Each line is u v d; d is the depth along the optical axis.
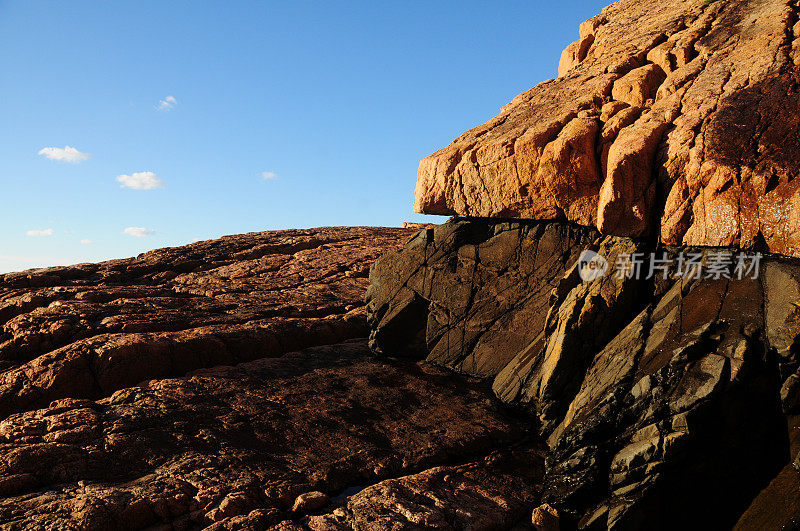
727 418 7.95
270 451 10.39
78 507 7.83
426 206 14.64
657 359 9.20
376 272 15.98
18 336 13.16
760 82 11.28
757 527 7.24
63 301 15.49
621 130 11.67
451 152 13.94
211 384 12.55
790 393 7.75
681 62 13.65
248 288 19.80
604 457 8.72
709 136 10.34
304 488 9.28
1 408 11.33
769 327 8.30
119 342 12.80
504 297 13.58
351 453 10.57
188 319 15.59
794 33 12.78
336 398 12.67
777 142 9.66
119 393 11.69
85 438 9.77
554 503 8.90
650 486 7.93
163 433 10.34
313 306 18.25
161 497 8.32
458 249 14.66
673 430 8.06
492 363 13.24
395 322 14.98
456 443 11.08
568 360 10.84
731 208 9.52
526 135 12.48
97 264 21.45
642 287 10.91
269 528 8.03
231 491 8.79
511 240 13.81
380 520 8.27
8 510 7.79
